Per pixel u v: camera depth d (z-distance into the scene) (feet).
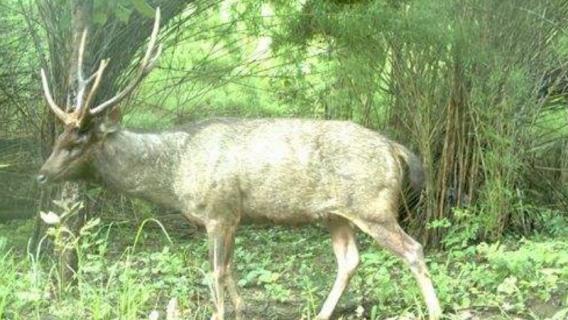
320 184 22.49
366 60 32.42
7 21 33.96
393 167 22.70
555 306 23.79
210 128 23.02
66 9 26.71
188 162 22.84
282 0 34.24
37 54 31.65
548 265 26.37
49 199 28.86
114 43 27.81
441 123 30.96
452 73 30.42
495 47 29.84
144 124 35.96
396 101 32.37
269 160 22.53
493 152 30.14
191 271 26.76
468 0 29.40
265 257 30.42
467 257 28.73
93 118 22.72
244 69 38.11
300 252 31.58
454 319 22.53
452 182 30.96
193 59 36.58
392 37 31.04
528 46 30.22
